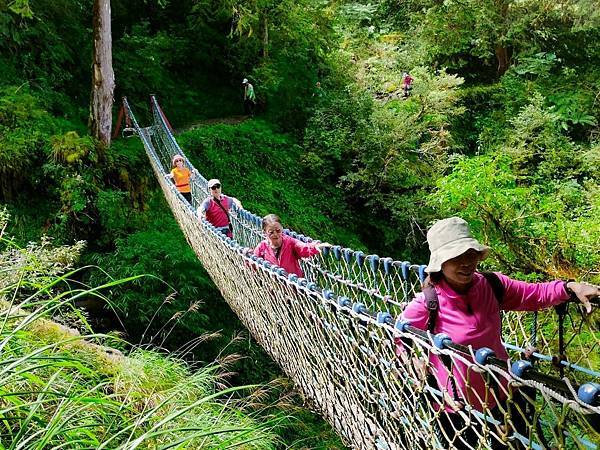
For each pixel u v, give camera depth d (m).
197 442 2.16
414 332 1.70
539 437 1.24
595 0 13.55
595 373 1.73
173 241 9.31
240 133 13.60
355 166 13.57
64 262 4.62
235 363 7.57
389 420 2.20
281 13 15.16
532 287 1.80
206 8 15.42
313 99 15.33
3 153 9.01
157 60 14.46
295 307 3.16
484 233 6.24
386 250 13.01
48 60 12.12
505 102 14.74
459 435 1.61
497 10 15.79
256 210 12.05
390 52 17.16
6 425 1.69
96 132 10.54
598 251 5.49
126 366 2.72
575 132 14.20
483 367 1.32
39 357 1.81
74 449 1.60
